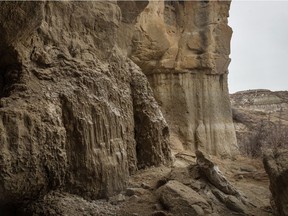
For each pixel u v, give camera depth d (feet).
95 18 25.88
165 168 28.91
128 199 23.47
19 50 20.47
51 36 22.98
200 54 48.01
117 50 28.37
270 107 97.50
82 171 21.95
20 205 20.12
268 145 53.47
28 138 17.95
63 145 19.86
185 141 45.44
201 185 24.04
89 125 22.31
